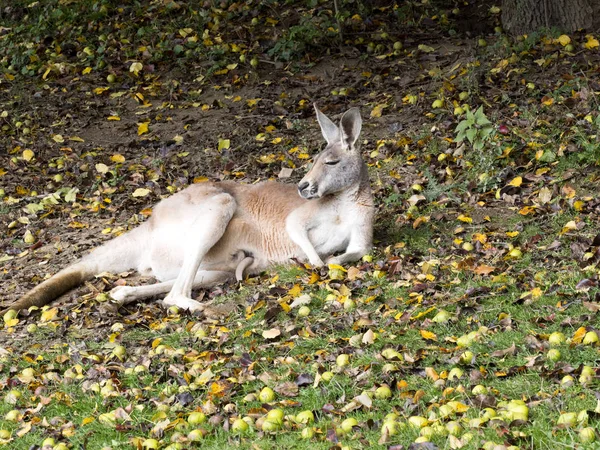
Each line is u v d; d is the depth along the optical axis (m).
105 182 14.38
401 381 7.85
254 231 11.19
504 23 17.34
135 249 11.42
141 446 7.21
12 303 10.69
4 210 13.73
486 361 8.09
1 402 8.42
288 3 20.06
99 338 9.70
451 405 7.23
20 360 9.26
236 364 8.62
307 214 10.99
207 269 11.24
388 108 15.36
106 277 11.26
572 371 7.63
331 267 10.40
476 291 9.50
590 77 14.79
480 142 12.71
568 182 12.12
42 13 21.17
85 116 16.89
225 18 19.70
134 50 19.14
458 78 15.70
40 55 19.67
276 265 11.20
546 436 6.73
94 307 10.48
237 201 11.28
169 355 8.98
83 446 7.47
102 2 20.89
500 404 7.23
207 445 7.32
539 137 13.11
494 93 14.88
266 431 7.36
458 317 9.05
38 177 14.71
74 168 14.83
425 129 14.27
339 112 15.70
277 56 17.92
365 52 17.84
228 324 9.72
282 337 9.20
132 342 9.52
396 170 13.27
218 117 16.20
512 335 8.49
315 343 8.91
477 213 11.77
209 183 11.51
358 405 7.60
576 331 8.31
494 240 10.92
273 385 8.20
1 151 15.80
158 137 15.73
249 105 16.39
